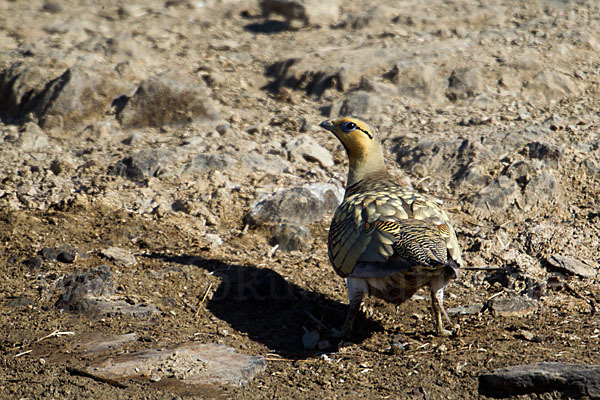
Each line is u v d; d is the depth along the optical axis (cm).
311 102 1670
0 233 1153
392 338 947
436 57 1727
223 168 1371
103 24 2077
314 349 932
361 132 1074
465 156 1390
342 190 1320
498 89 1634
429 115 1577
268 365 864
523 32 1873
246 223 1243
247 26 2123
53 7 2214
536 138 1408
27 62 1684
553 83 1633
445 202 1288
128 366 824
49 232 1169
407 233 859
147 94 1564
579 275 1074
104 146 1482
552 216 1232
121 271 1076
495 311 992
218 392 778
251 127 1544
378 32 1973
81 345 884
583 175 1312
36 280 1041
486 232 1189
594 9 1995
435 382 805
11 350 870
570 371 759
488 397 771
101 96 1579
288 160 1425
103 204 1262
